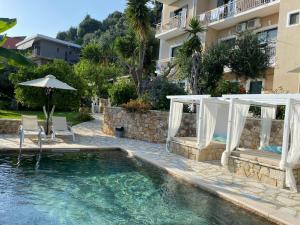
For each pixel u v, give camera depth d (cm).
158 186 838
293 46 1708
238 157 999
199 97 1203
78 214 623
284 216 620
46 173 888
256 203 695
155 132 1612
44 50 4225
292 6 1725
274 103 1077
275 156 965
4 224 553
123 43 2808
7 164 945
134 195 758
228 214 656
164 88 1844
